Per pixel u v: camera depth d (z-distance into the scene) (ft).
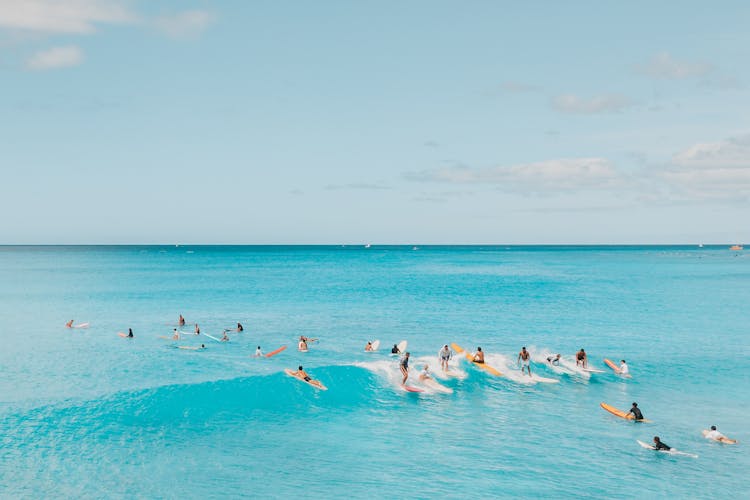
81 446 73.92
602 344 150.71
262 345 149.18
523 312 218.59
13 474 65.46
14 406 88.99
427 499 60.85
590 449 75.56
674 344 151.23
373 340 156.56
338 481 64.90
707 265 646.74
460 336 162.91
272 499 60.44
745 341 155.74
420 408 91.81
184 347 145.59
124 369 119.14
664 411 92.32
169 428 80.69
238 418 85.05
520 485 64.54
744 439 79.97
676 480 66.44
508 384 106.22
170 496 60.90
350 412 89.10
